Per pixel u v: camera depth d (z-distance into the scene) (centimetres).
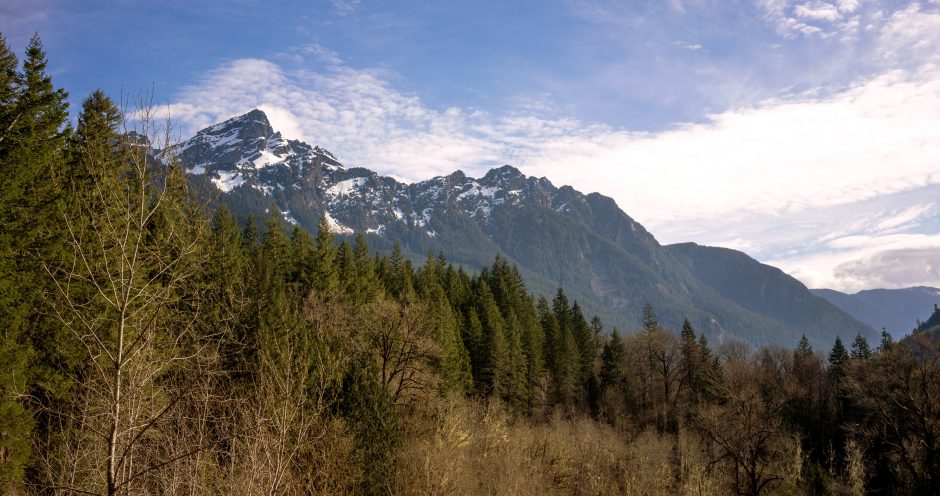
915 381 4334
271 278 3862
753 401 4928
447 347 4988
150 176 819
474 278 9888
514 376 6412
